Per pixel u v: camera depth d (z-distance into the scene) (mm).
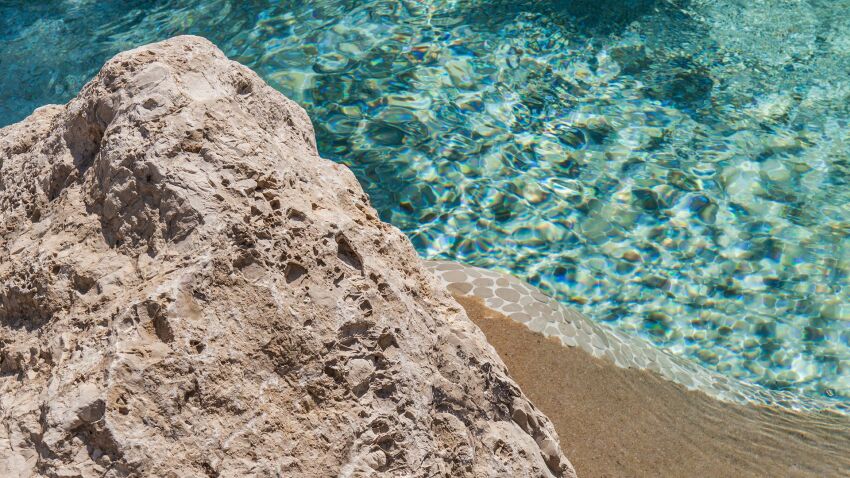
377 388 2562
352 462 2438
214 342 2393
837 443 5344
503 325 5625
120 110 2734
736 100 8648
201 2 9922
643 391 5418
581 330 5766
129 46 9148
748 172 7816
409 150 7773
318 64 8734
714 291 6758
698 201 7504
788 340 6414
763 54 9305
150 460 2213
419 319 2797
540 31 9398
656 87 8734
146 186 2592
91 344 2402
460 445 2701
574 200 7426
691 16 9844
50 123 3246
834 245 7164
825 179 7777
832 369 6184
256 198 2602
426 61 8836
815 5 10148
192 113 2699
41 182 2938
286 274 2566
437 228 7094
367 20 9430
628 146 8016
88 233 2668
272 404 2408
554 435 3066
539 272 6805
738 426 5348
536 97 8500
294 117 3248
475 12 9641
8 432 2365
